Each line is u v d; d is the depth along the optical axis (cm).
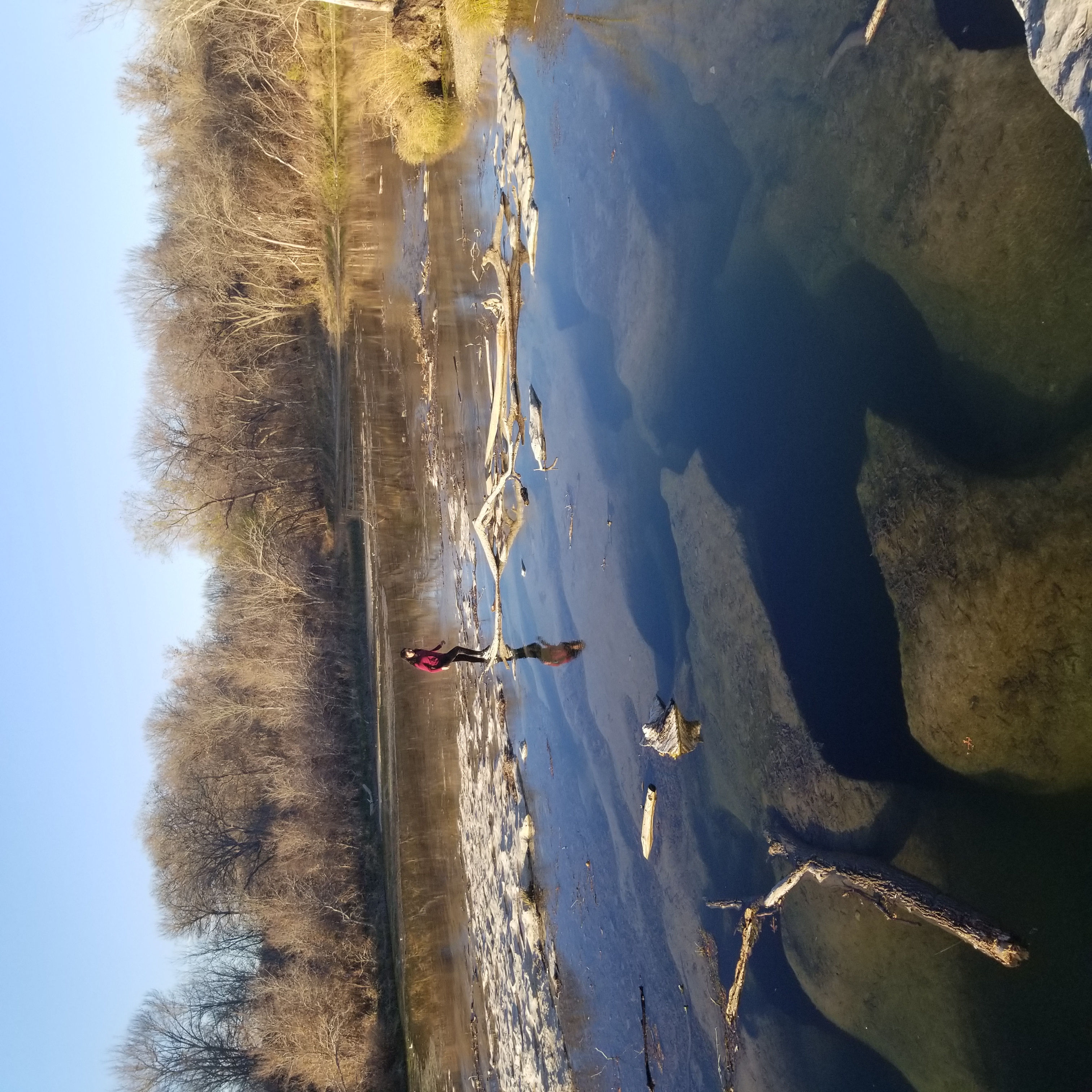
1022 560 466
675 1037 765
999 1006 483
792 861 622
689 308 777
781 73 648
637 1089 818
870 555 575
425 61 1496
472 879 1389
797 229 638
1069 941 451
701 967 734
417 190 1611
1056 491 453
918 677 533
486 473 1294
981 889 495
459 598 1439
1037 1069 460
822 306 620
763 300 680
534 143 1111
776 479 667
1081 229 435
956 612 504
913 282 541
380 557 1659
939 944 523
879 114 551
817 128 610
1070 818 455
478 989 1345
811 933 616
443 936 1522
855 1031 583
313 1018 1655
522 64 1152
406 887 1538
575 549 995
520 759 1150
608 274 919
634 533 865
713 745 736
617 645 896
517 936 1138
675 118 788
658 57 813
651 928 819
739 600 699
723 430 730
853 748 588
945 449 520
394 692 1583
